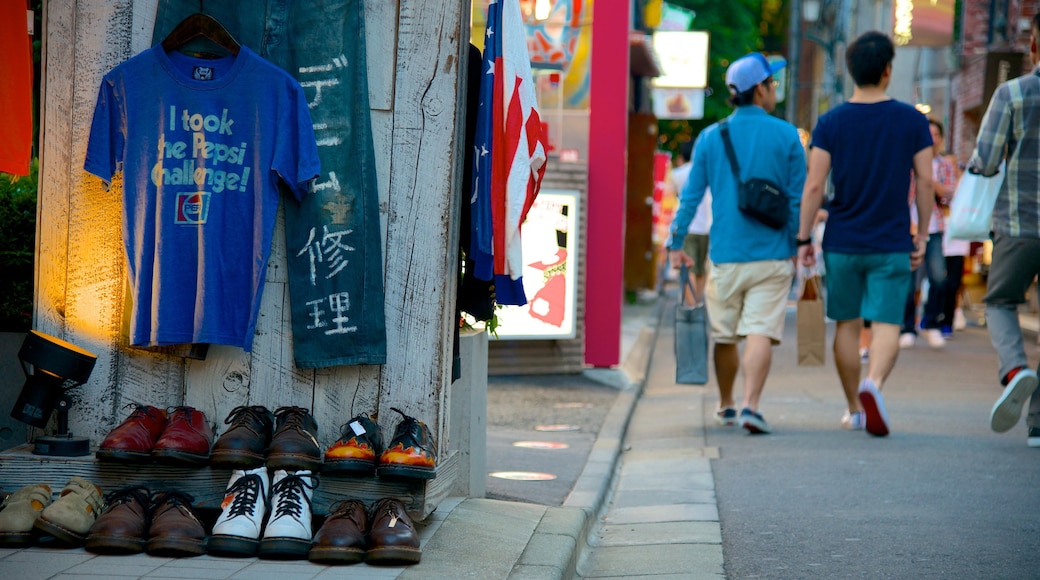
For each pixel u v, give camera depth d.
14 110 7.09
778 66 12.22
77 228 6.75
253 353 6.73
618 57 16.52
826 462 10.34
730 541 7.75
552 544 6.76
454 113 6.68
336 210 6.61
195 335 6.48
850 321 12.03
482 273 6.82
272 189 6.50
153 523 6.08
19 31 7.07
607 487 9.62
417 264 6.70
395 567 6.04
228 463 6.27
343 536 6.00
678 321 12.94
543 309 16.16
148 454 6.30
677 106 39.31
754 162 11.95
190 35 6.50
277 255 6.70
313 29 6.63
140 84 6.53
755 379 11.98
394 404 6.73
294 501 6.17
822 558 7.26
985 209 11.45
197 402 6.75
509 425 12.57
